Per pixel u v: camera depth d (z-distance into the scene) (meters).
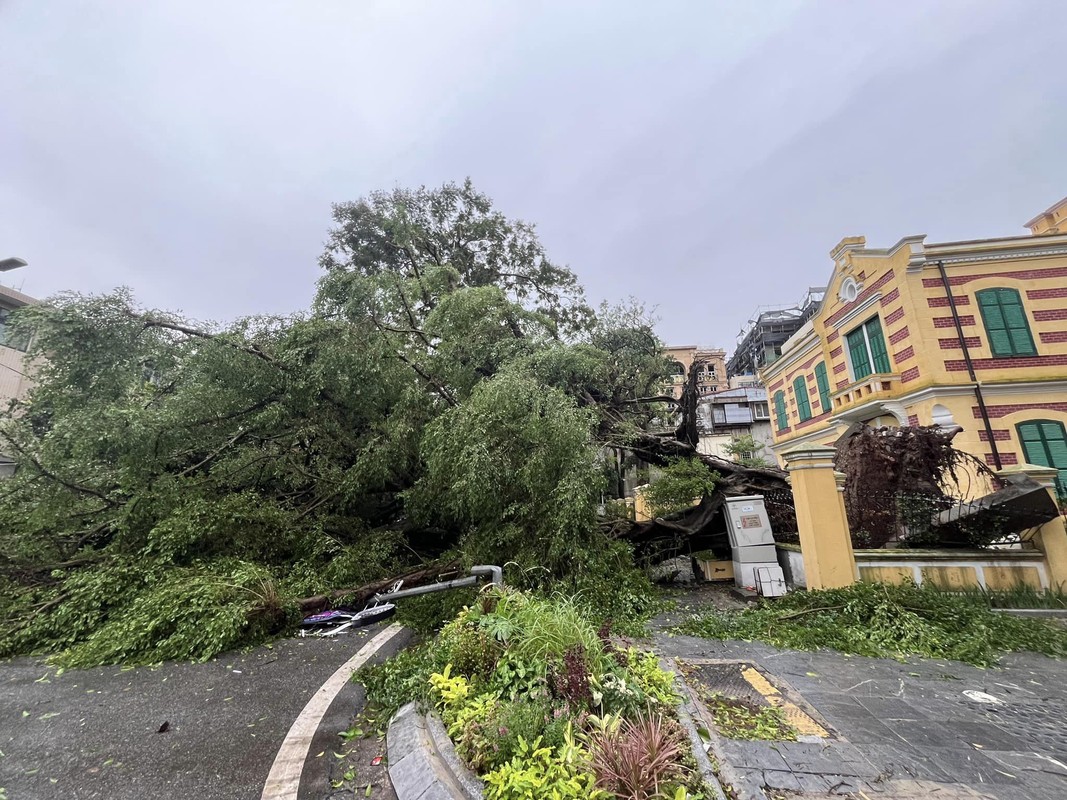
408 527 8.88
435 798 2.53
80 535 7.27
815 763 2.81
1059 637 5.02
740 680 4.15
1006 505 6.56
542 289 18.62
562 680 3.04
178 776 2.98
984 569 6.48
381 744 3.39
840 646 4.95
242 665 4.93
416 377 8.99
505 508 6.62
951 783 2.62
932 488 7.52
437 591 6.03
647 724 2.62
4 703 4.08
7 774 3.01
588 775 2.30
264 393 8.46
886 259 12.98
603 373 10.77
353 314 8.66
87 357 7.17
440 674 3.51
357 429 9.09
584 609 5.54
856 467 7.91
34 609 5.84
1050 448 11.09
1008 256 12.04
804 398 18.02
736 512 8.34
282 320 8.90
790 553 8.03
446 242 18.19
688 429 10.13
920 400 11.84
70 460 6.95
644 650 4.88
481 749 2.73
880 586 5.79
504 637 3.57
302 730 3.56
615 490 10.46
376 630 6.05
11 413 7.95
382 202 17.33
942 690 3.94
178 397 7.91
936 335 11.89
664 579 9.11
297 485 9.01
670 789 2.29
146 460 7.32
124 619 5.45
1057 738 3.14
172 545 6.43
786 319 35.16
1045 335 11.74
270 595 5.91
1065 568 6.43
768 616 5.76
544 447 6.48
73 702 4.09
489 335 9.86
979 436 11.19
